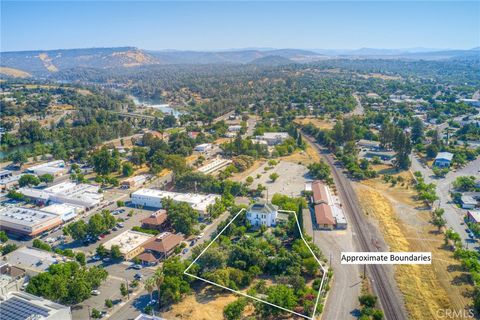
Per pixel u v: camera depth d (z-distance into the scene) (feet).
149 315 309.01
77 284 333.01
